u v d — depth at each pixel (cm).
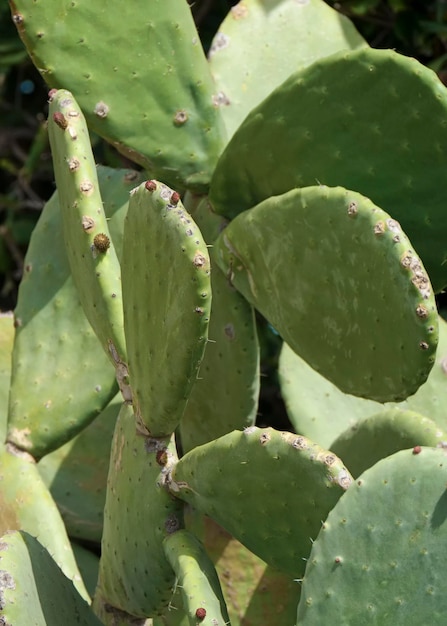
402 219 242
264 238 245
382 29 336
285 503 218
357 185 243
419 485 210
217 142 262
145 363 230
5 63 351
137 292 229
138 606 239
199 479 225
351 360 236
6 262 367
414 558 209
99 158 351
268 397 341
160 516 231
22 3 249
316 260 236
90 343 267
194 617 214
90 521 286
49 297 269
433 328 222
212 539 268
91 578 284
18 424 265
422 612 208
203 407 264
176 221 219
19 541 227
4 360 285
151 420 232
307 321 241
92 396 265
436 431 238
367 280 229
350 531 211
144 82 256
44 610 225
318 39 276
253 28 274
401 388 230
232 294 257
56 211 271
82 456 287
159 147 259
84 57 253
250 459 218
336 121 240
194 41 258
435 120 233
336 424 274
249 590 268
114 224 271
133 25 254
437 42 328
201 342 221
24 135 376
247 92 271
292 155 246
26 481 261
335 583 211
